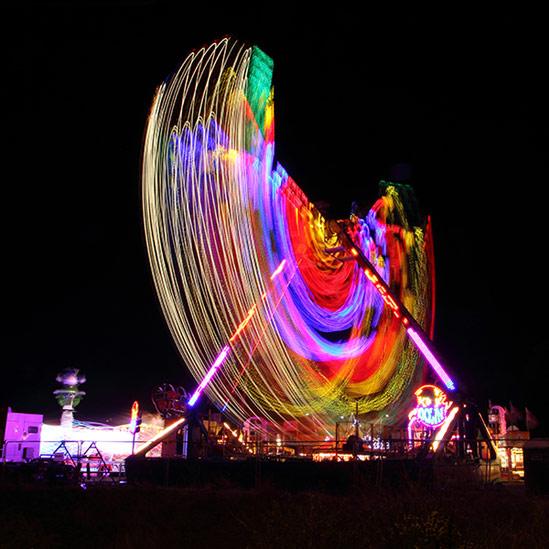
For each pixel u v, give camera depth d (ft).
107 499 50.24
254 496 48.75
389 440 73.51
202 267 91.30
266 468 66.49
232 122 98.37
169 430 83.35
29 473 75.61
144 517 44.42
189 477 69.31
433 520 33.53
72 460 84.07
